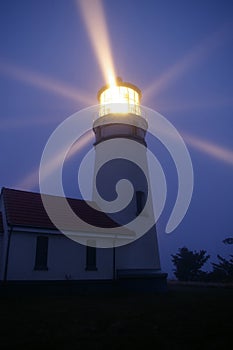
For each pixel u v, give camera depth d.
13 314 8.98
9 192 15.95
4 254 13.34
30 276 13.38
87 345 5.77
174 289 19.20
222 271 32.03
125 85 20.08
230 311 9.61
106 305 11.02
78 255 15.12
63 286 14.14
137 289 16.06
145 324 7.59
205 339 6.15
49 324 7.59
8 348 5.59
